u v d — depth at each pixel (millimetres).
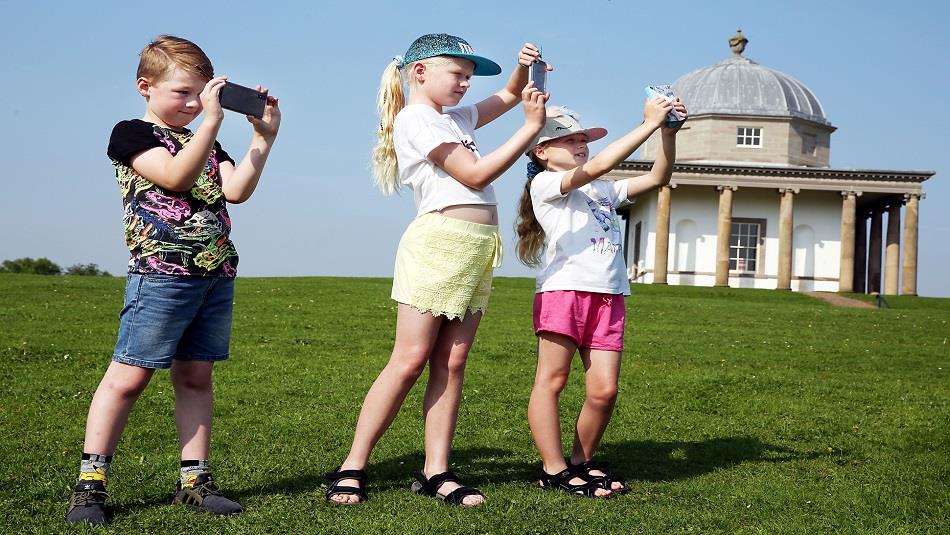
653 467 5789
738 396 9250
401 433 6520
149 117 4418
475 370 10391
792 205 42969
